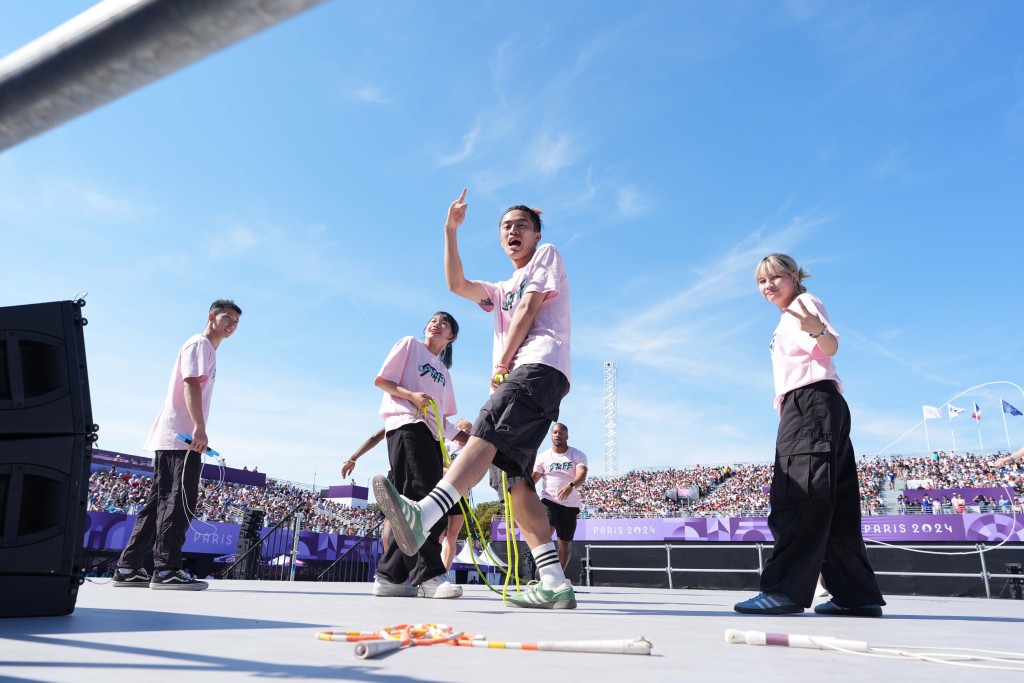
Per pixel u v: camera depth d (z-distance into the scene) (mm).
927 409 29547
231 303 4359
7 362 1881
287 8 223
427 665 1126
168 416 4074
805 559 2691
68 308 2020
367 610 2488
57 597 1924
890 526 14391
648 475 35844
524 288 2754
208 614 2148
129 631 1578
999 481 25578
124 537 13742
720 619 2428
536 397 2430
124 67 256
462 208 2945
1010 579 9375
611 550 11711
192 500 4039
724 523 16203
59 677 934
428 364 3924
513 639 1584
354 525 26297
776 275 2932
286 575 9727
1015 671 1209
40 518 1914
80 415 2008
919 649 1564
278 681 934
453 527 5168
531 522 2775
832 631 2094
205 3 214
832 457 2672
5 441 1855
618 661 1248
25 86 268
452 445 5363
